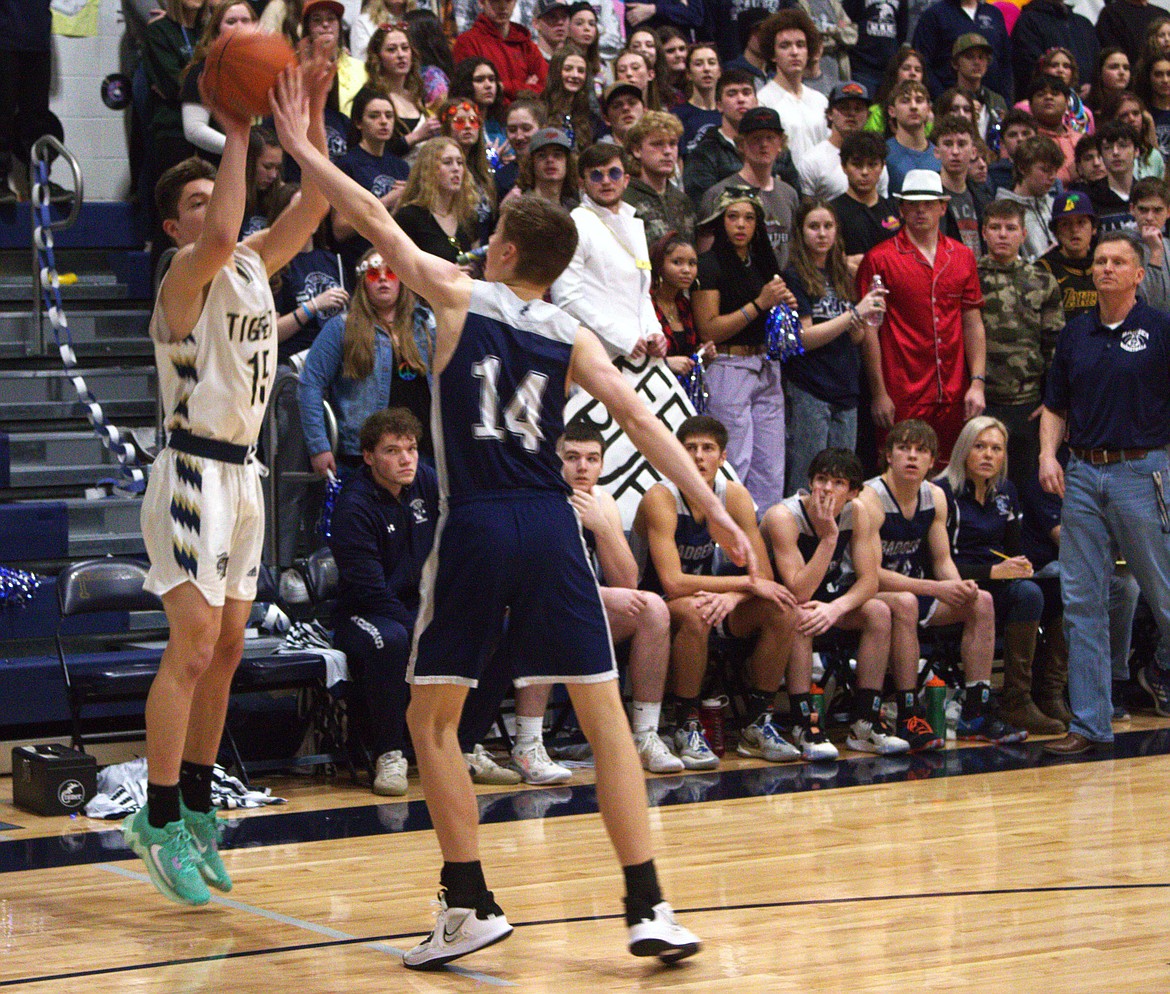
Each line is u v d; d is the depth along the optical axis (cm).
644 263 1044
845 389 1123
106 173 1429
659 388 1030
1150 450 983
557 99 1224
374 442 908
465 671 531
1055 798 843
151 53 1189
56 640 909
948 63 1530
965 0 1540
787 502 1003
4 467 1070
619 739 532
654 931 518
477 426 532
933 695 1004
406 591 930
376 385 995
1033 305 1180
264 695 1001
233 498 610
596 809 827
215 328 598
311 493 1049
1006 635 1073
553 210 550
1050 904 612
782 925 584
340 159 1139
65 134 1409
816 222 1123
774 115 1150
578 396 1006
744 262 1088
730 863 691
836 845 727
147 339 1222
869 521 1005
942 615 1046
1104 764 950
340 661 896
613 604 940
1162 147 1535
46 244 1138
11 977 527
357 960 546
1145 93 1556
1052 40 1622
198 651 600
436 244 1019
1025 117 1416
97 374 1172
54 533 1024
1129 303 986
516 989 509
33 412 1124
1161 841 731
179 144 1184
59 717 925
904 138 1330
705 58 1329
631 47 1291
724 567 1014
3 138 1263
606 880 664
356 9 1411
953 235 1262
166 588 598
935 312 1148
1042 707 1098
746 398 1083
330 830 779
